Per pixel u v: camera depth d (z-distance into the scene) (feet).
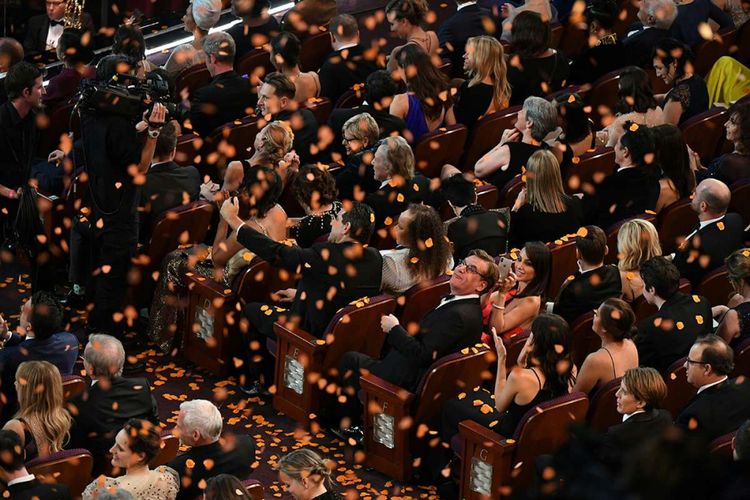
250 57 87.86
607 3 86.28
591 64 86.48
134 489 48.93
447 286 62.28
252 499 46.47
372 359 60.95
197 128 79.10
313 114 79.56
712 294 65.21
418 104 76.84
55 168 73.61
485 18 88.43
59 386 52.31
